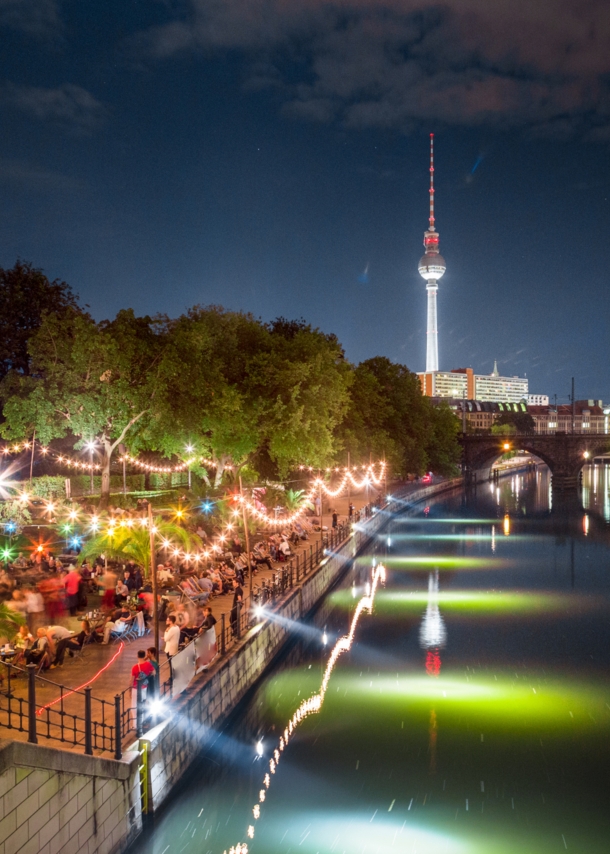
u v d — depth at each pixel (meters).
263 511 45.03
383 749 22.95
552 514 93.44
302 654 32.88
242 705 23.16
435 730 24.36
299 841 17.61
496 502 110.44
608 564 57.62
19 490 38.59
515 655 33.19
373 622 39.19
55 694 16.98
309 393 54.91
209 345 48.88
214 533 38.56
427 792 20.11
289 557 39.62
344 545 49.22
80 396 38.28
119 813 13.98
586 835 18.00
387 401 92.00
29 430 40.78
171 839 16.38
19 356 54.91
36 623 21.42
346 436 74.06
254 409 52.62
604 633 37.00
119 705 14.66
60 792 11.83
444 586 49.12
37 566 27.38
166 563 28.91
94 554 27.36
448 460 115.56
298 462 59.88
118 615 22.44
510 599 44.94
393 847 17.30
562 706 26.83
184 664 18.72
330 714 25.86
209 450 51.47
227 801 19.53
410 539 71.50
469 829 18.22
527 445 132.75
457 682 29.39
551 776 21.27
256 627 25.66
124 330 40.62
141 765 15.09
